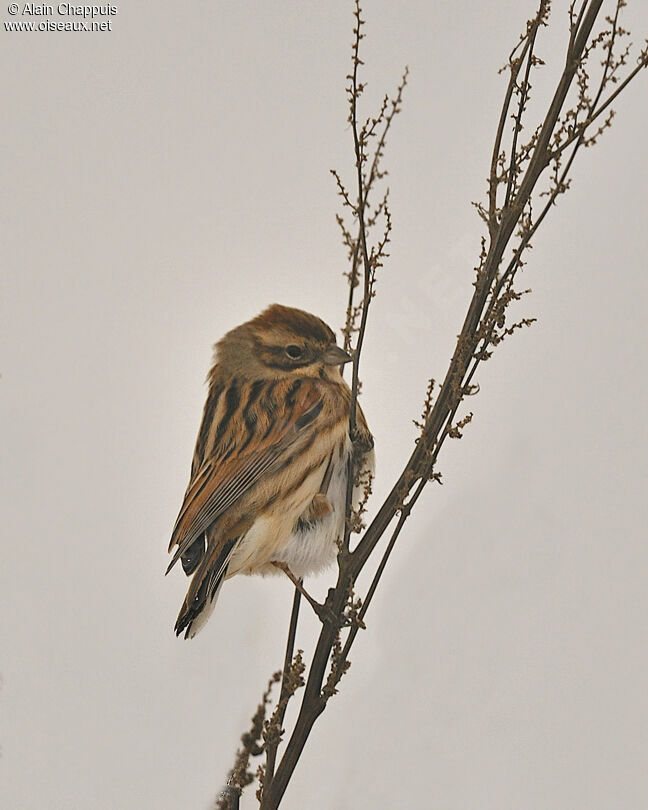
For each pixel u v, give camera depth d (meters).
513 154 3.69
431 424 3.60
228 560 4.24
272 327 4.60
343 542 3.70
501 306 3.55
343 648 3.64
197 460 4.51
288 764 3.62
